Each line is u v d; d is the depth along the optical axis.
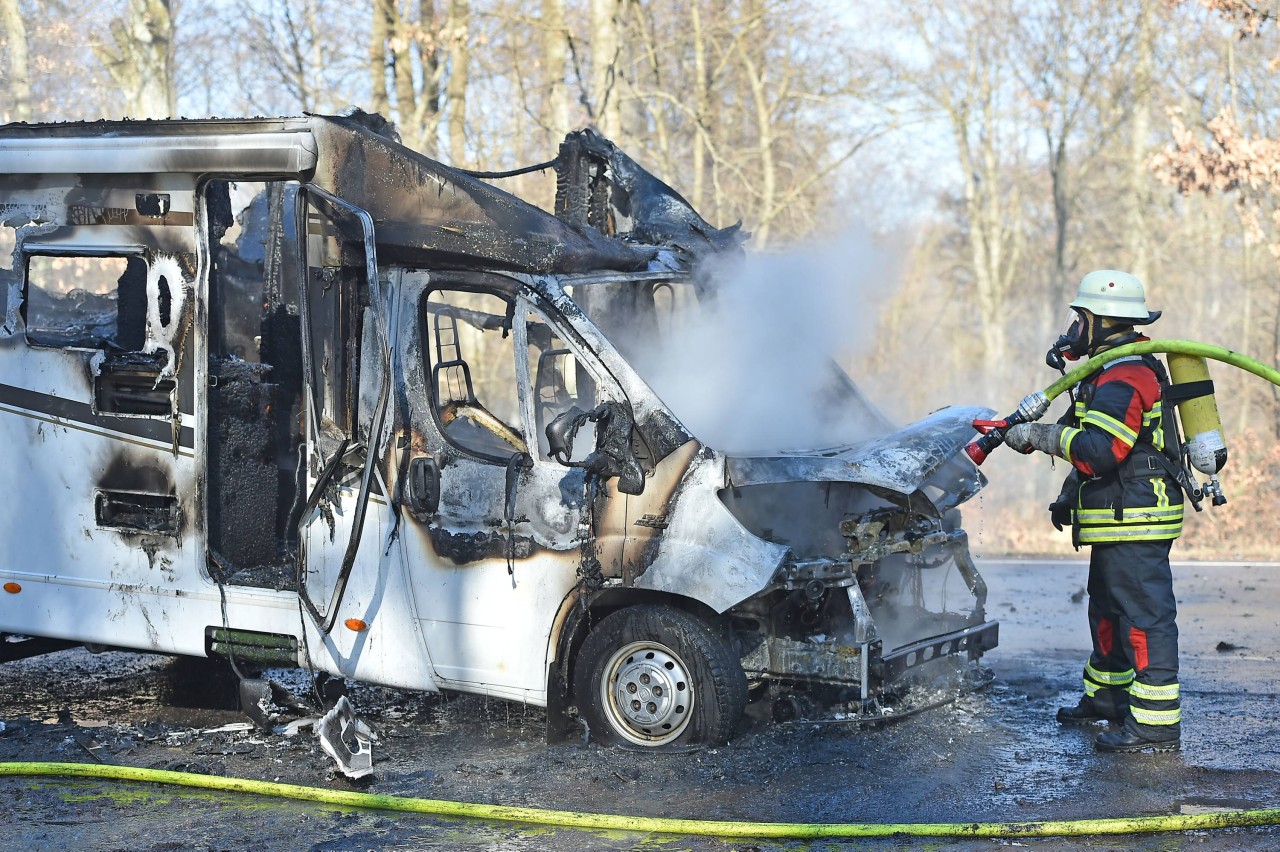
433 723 5.96
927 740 5.53
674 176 17.62
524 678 5.40
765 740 5.42
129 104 15.08
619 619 5.38
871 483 5.29
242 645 5.84
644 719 5.34
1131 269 27.14
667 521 5.20
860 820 4.55
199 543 5.86
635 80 16.70
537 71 18.50
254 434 6.06
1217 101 25.25
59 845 4.37
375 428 5.38
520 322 5.48
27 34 16.50
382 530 5.62
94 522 6.09
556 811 4.59
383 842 4.39
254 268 8.06
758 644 5.54
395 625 5.61
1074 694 6.41
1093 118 27.78
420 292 5.62
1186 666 7.02
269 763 5.34
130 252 5.91
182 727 5.96
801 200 18.20
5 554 6.29
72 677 6.98
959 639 5.91
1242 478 16.20
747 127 21.08
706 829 4.42
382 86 16.30
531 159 18.02
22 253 6.15
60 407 6.13
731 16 19.61
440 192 5.55
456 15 15.94
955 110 27.30
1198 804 4.73
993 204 28.36
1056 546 13.98
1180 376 5.41
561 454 5.30
